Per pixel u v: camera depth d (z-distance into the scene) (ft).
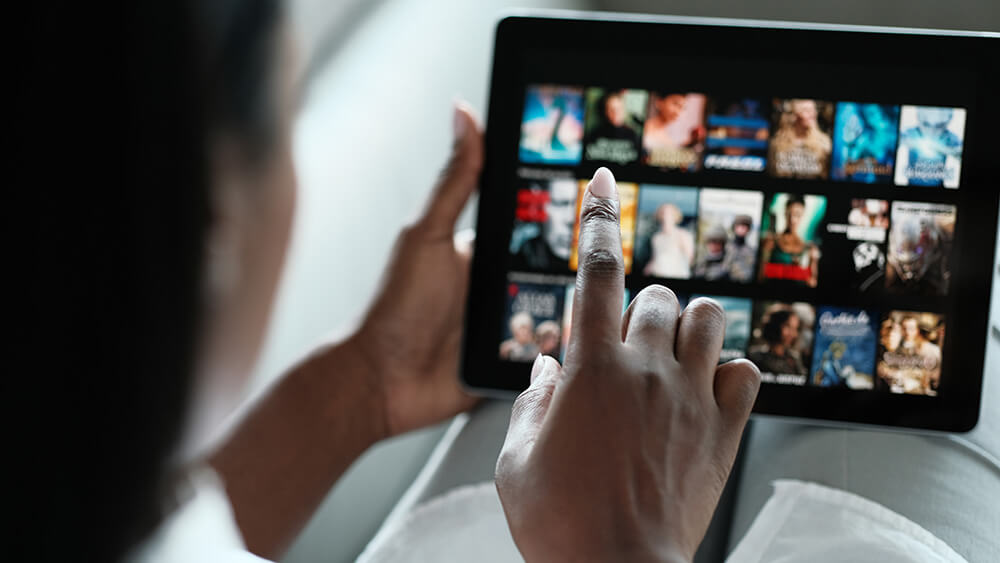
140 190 0.68
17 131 0.66
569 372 1.19
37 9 0.65
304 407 2.53
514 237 2.37
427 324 2.65
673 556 1.08
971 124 2.16
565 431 1.15
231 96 0.73
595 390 1.16
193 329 0.75
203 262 0.74
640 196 2.31
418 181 3.35
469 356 2.36
